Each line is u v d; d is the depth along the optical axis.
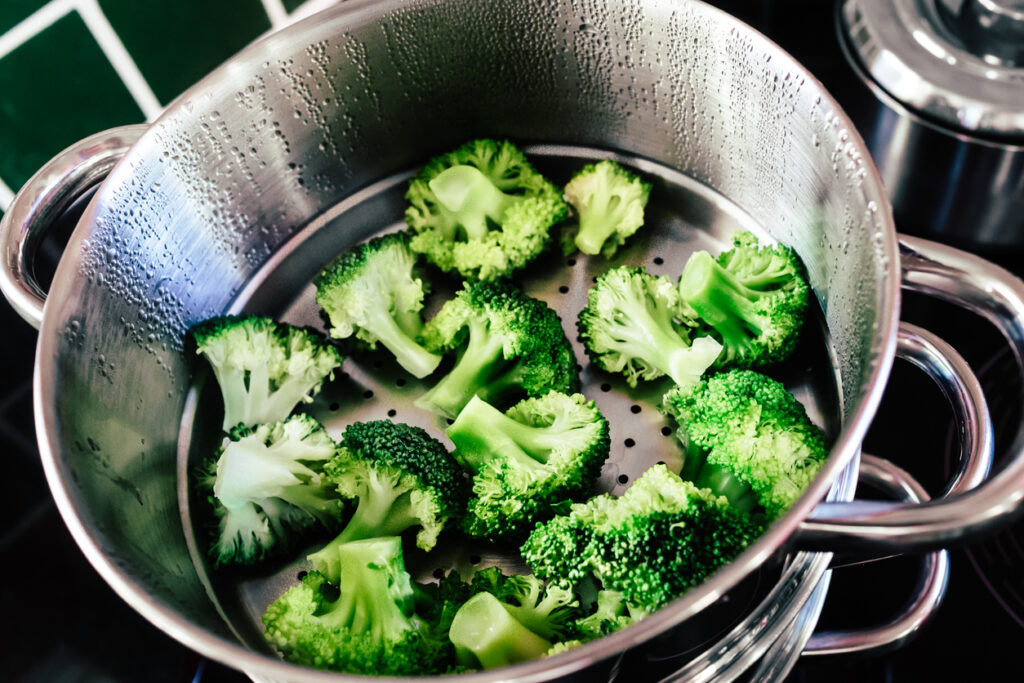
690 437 0.43
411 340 0.46
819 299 0.46
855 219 0.41
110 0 0.50
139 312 0.45
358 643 0.40
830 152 0.42
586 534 0.40
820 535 0.36
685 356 0.44
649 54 0.46
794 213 0.46
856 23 0.51
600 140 0.50
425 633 0.41
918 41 0.49
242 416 0.46
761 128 0.45
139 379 0.45
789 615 0.40
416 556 0.43
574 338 0.47
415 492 0.42
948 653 0.47
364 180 0.50
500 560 0.43
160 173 0.44
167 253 0.45
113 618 0.51
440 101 0.49
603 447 0.43
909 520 0.35
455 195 0.47
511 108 0.50
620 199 0.48
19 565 0.52
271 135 0.47
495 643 0.40
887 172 0.52
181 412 0.47
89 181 0.45
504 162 0.49
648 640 0.34
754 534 0.40
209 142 0.45
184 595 0.41
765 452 0.41
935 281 0.40
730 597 0.37
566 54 0.47
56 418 0.40
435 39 0.47
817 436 0.42
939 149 0.49
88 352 0.42
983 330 0.52
